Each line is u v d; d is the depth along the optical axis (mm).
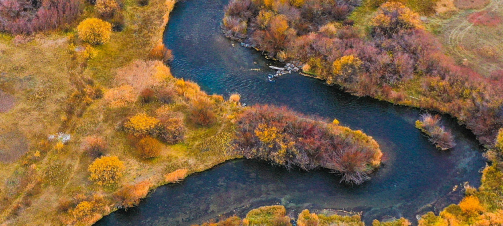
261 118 47781
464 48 56875
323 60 56469
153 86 53406
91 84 53156
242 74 56625
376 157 44875
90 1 65625
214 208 41281
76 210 39250
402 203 41562
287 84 55156
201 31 63719
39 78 53531
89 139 46188
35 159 43875
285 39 58844
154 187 42812
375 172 44344
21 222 38656
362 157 43781
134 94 52188
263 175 44219
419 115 50625
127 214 40562
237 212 40906
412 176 44031
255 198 42188
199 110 48969
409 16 59656
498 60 55062
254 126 47250
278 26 58625
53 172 42906
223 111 50562
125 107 50375
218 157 45625
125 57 57875
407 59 54219
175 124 47469
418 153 46344
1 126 47188
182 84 53438
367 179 43656
